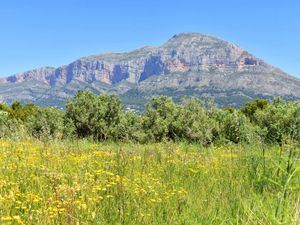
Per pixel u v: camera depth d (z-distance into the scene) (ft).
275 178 20.40
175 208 18.24
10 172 24.97
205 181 24.85
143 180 23.94
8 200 18.48
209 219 16.66
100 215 16.87
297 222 12.41
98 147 42.19
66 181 20.61
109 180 22.98
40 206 18.86
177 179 26.14
